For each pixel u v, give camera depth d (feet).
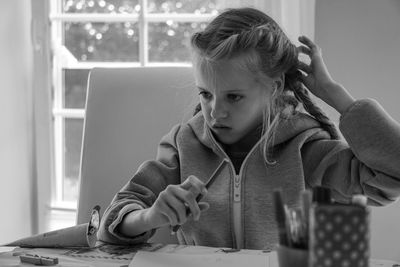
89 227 3.26
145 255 3.07
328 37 5.27
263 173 3.98
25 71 6.17
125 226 3.37
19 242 3.32
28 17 6.21
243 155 4.10
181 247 3.27
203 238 4.00
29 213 6.28
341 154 3.95
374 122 3.72
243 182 3.96
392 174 3.68
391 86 5.21
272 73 3.81
